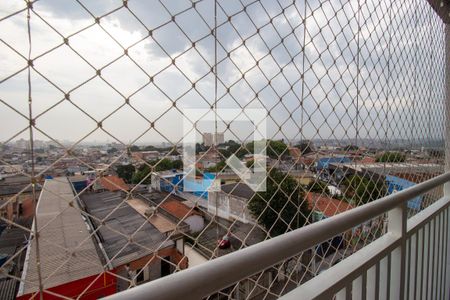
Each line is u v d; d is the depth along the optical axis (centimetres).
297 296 64
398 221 104
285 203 81
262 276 71
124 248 49
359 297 82
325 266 90
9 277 38
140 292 37
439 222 155
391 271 106
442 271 166
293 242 59
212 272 45
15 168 39
